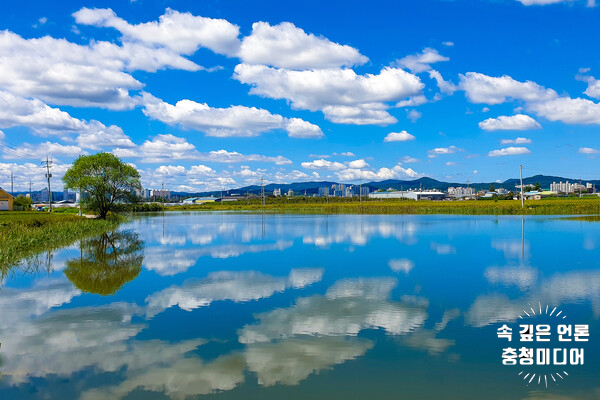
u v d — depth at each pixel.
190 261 24.89
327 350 10.65
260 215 90.50
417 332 11.91
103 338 11.67
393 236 38.22
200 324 12.83
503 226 48.22
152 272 21.41
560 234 38.38
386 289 17.14
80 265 23.78
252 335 11.80
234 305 14.91
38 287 18.14
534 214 77.44
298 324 12.71
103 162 68.25
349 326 12.46
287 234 41.69
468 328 12.20
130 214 101.06
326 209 112.25
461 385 8.77
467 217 69.19
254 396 8.38
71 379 9.22
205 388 8.74
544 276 19.42
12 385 8.96
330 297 15.91
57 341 11.49
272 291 16.98
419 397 8.30
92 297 16.30
